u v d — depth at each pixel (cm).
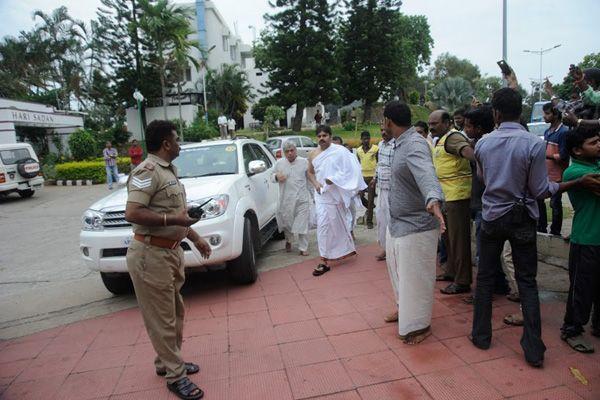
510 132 312
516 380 293
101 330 431
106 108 4025
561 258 505
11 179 1440
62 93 3956
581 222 317
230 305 459
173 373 305
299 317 416
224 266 545
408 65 4888
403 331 348
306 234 626
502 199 310
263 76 4681
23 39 3841
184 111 3594
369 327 384
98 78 3850
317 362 334
